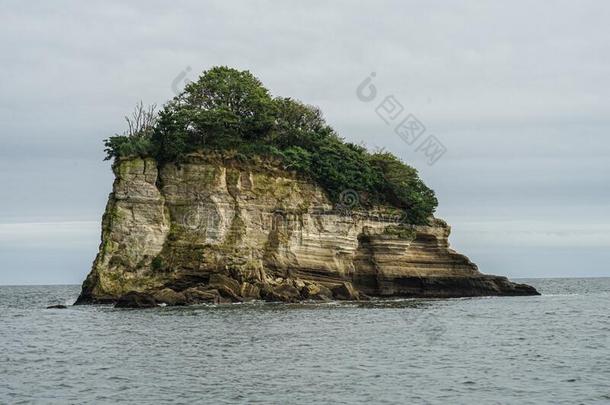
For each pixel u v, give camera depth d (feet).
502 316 234.38
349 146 375.04
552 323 211.20
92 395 110.93
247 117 339.77
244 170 313.94
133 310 252.62
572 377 124.16
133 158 297.33
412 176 375.66
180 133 305.73
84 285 295.48
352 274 336.49
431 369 130.82
